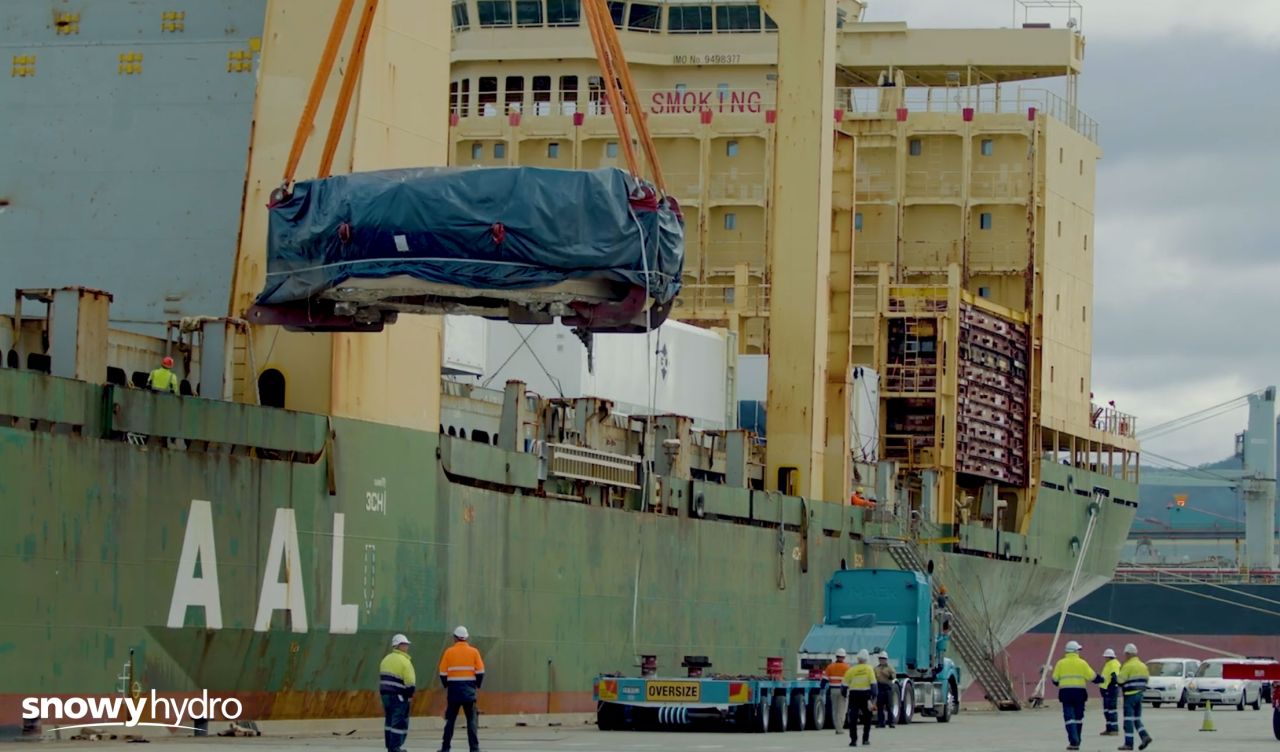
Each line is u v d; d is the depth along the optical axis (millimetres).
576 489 56312
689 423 64188
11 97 48438
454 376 58125
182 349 43156
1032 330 89375
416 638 46281
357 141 43688
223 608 39812
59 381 36438
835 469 73188
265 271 43000
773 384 69312
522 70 90875
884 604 55781
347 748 35281
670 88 91688
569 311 37000
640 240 35656
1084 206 94312
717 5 90625
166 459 38531
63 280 47469
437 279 35281
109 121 47969
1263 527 164625
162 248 47156
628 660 57625
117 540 37312
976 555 83812
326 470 42812
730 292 87000
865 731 40531
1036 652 125250
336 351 43656
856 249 89500
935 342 82500
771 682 46625
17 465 35188
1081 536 97188
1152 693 82188
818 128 68688
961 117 89125
